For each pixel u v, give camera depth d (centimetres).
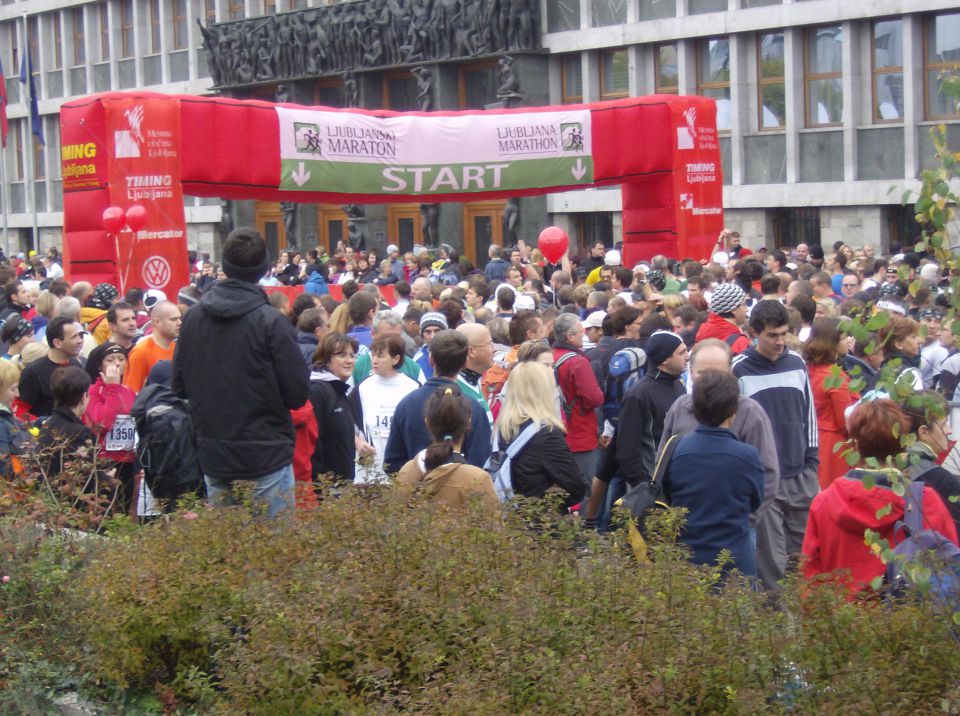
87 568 716
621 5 3831
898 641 533
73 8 5869
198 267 3528
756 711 499
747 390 844
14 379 921
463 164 2428
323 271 3231
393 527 641
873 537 518
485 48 3988
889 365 498
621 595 587
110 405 979
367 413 971
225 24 4728
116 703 655
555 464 810
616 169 2475
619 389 1072
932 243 491
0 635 699
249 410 746
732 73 3609
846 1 3319
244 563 664
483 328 962
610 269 1939
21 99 6172
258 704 558
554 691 511
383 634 576
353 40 4294
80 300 1565
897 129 3297
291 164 2286
